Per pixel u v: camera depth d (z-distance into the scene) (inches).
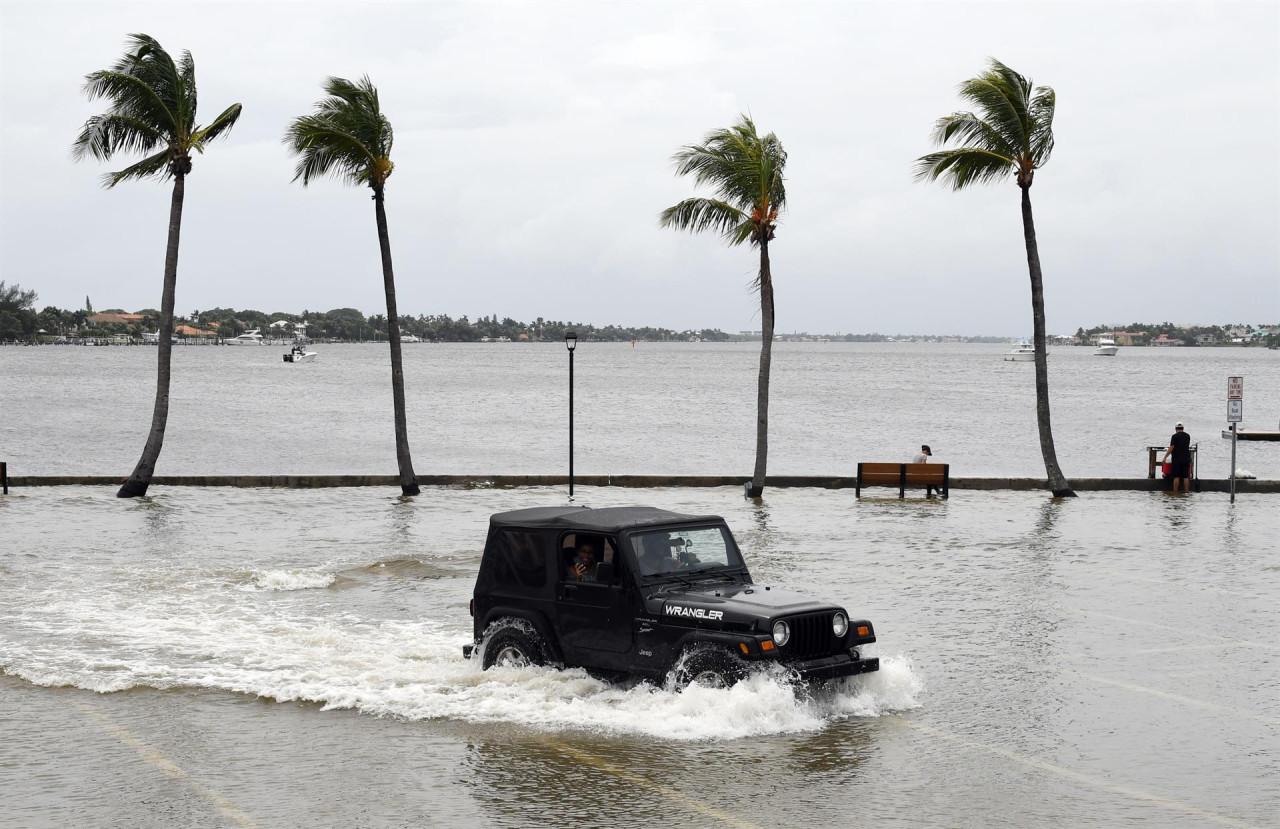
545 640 406.3
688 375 5885.8
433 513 957.8
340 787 306.8
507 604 419.2
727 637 362.3
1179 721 370.6
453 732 355.3
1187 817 282.7
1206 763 327.6
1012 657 460.8
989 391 4252.0
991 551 749.9
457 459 1763.0
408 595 603.2
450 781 311.0
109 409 2955.2
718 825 277.1
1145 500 1057.5
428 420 2618.1
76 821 282.2
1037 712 380.5
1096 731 358.9
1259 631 510.6
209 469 1592.0
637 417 2751.0
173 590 613.6
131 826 278.8
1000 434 2278.5
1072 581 638.5
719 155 1077.1
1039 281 1092.5
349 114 1081.4
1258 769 322.0
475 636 431.8
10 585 625.3
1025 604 573.0
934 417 2785.4
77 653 467.5
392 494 1096.8
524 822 279.9
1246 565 695.1
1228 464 1710.1
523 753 333.7
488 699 381.7
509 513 430.6
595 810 287.9
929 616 543.2
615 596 389.4
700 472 1557.6
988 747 341.4
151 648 476.7
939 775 315.0
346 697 392.8
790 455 1852.9
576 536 403.9
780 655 361.1
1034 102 1081.4
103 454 1841.8
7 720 374.6
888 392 4136.3
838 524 884.6
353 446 1974.7
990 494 1108.5
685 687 371.6
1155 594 599.5
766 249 1088.8
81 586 623.5
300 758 332.5
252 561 710.5
